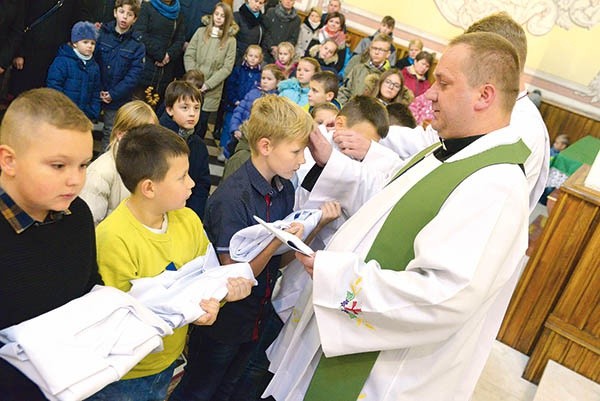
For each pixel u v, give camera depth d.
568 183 2.49
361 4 6.75
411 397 1.39
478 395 2.32
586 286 2.36
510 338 2.71
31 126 0.95
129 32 3.86
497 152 1.33
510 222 1.25
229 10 4.42
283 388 1.57
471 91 1.33
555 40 5.99
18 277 1.01
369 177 1.76
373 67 4.94
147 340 1.11
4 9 3.29
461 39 1.36
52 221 1.07
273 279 1.76
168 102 2.54
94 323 1.06
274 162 1.56
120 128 2.02
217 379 1.73
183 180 1.37
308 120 1.56
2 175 0.99
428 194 1.37
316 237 1.89
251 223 1.59
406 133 2.26
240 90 4.71
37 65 3.76
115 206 2.00
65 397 0.96
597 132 6.02
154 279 1.29
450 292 1.21
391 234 1.41
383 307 1.27
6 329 1.00
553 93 6.13
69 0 3.79
